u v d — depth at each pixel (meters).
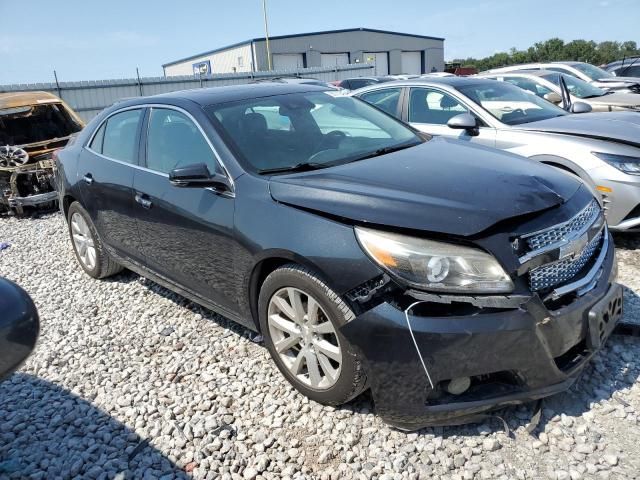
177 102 3.79
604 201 4.73
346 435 2.66
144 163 3.94
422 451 2.52
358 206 2.63
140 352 3.70
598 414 2.66
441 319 2.37
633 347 3.17
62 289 5.00
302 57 45.75
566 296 2.60
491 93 6.08
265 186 3.01
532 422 2.58
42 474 2.60
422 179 2.86
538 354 2.42
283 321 2.94
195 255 3.46
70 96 22.62
